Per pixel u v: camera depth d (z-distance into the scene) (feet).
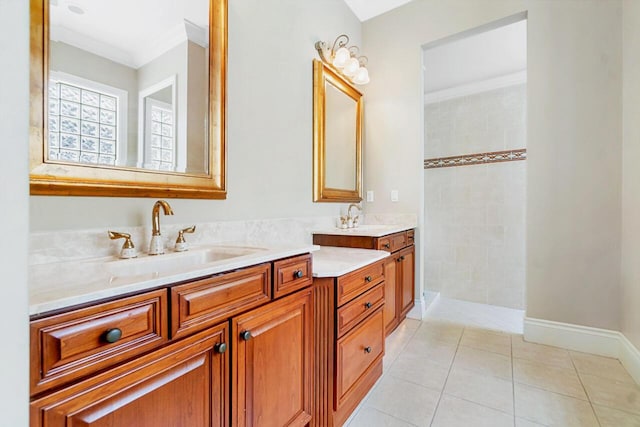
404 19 9.10
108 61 3.71
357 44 9.54
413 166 9.03
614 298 6.47
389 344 7.10
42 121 3.12
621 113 6.34
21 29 1.50
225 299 2.92
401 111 9.20
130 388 2.19
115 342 2.11
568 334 6.88
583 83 6.70
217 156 4.85
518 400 4.98
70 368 1.88
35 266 3.04
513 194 10.76
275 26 6.15
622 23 6.31
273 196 6.10
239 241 5.30
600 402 4.92
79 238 3.38
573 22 6.79
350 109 8.95
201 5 4.70
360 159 9.39
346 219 8.20
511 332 7.88
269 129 6.00
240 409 3.04
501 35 8.78
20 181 1.49
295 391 3.78
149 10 4.12
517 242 10.68
